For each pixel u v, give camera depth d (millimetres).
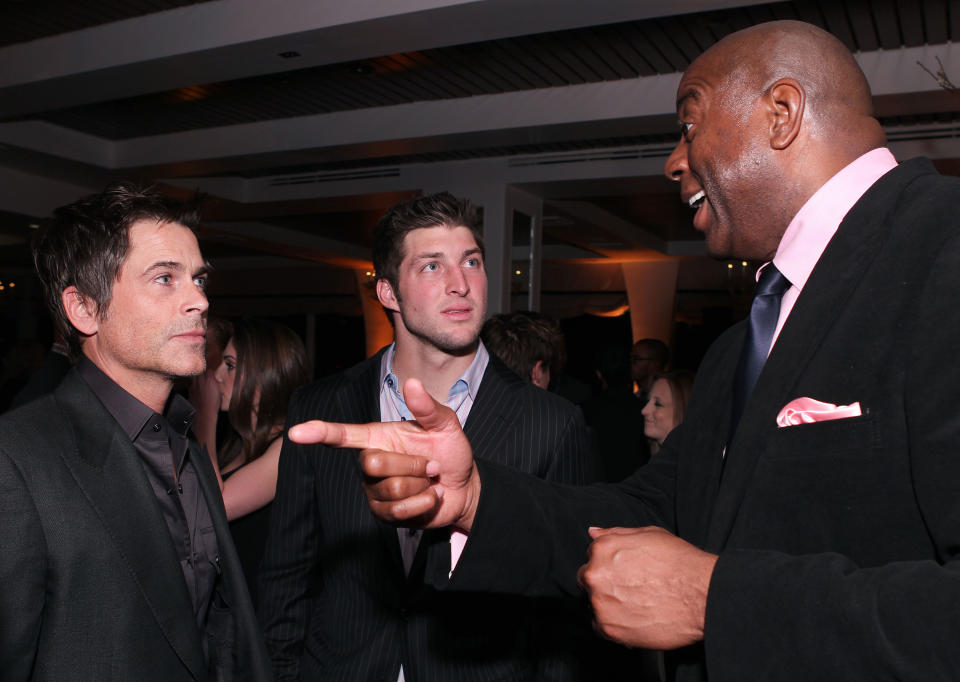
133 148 7203
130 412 1283
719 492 857
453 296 1618
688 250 12242
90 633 1087
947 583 580
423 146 6508
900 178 852
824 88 898
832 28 4578
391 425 901
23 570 1035
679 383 3102
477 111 6062
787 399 817
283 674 1630
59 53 4895
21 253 12086
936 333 679
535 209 8000
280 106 6293
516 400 1644
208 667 1331
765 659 650
